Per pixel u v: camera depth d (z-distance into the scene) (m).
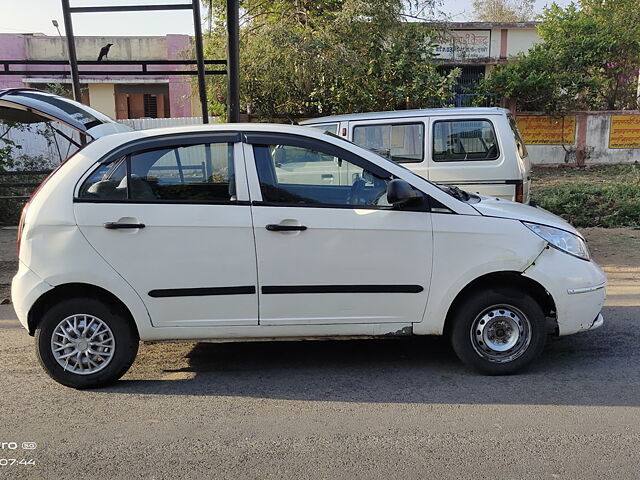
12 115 7.20
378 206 4.36
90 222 4.25
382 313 4.39
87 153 4.41
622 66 18.92
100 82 22.66
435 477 3.20
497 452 3.44
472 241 4.31
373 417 3.91
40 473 3.33
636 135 17.77
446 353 5.04
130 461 3.43
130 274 4.27
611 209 10.97
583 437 3.59
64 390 4.44
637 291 6.78
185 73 8.94
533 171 17.30
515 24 21.91
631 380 4.41
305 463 3.37
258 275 4.30
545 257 4.34
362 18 14.34
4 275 7.88
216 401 4.21
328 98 14.88
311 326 4.39
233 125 4.52
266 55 13.73
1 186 10.13
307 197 4.37
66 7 8.30
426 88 15.15
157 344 5.40
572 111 17.69
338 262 4.30
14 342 5.50
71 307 4.32
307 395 4.28
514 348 4.46
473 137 7.71
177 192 4.34
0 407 4.16
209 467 3.35
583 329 4.49
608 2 18.92
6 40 21.66
